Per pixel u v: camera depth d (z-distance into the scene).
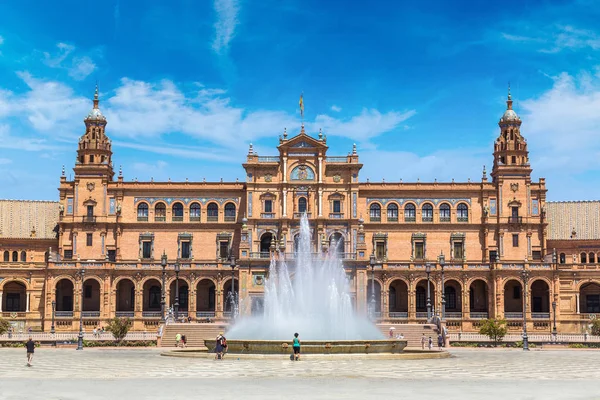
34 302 126.50
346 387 46.44
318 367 59.28
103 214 133.12
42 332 119.25
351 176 131.25
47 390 45.41
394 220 134.00
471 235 133.25
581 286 129.75
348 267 124.50
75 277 124.31
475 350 88.88
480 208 133.88
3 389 45.94
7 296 130.50
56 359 71.31
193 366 61.00
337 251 129.88
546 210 140.75
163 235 133.50
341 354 67.69
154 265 126.19
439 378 52.03
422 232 133.50
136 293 124.88
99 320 122.69
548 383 49.56
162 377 52.53
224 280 126.19
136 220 133.62
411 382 49.28
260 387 46.41
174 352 76.19
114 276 125.81
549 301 124.19
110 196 133.75
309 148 131.25
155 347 92.88
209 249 133.12
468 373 56.03
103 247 132.38
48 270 124.19
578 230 137.75
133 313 124.50
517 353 82.88
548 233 138.12
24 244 136.62
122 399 41.41
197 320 118.44
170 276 126.00
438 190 134.00
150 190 134.12
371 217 134.00
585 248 136.00
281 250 127.06
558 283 124.31
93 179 133.88
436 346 97.94
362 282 123.81
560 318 124.12
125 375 54.22
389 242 133.25
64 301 130.00
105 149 135.88
